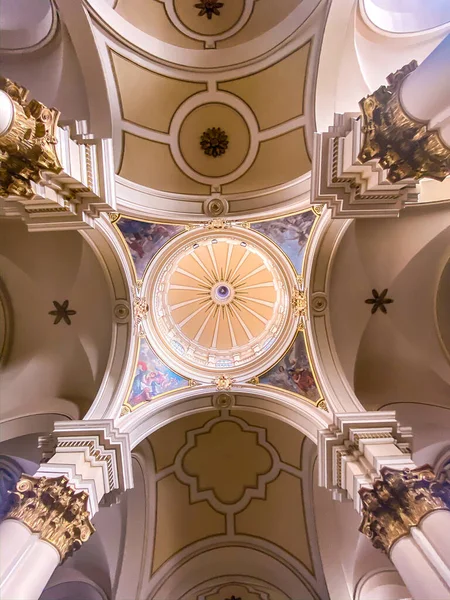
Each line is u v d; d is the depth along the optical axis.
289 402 8.68
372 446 6.48
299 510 10.17
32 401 9.38
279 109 9.02
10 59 8.27
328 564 9.51
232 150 9.62
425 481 5.43
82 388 9.23
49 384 9.45
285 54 8.46
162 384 9.14
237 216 9.30
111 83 8.41
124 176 8.92
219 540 10.73
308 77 8.39
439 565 4.50
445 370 8.84
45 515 5.38
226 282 12.73
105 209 6.99
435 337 9.07
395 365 9.24
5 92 5.23
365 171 6.21
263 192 9.26
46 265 9.37
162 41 8.64
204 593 10.53
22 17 7.77
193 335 12.08
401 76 5.39
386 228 8.62
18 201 6.43
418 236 8.61
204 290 12.72
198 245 10.55
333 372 8.59
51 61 8.19
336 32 7.70
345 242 8.71
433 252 8.71
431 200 8.13
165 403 8.84
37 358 9.59
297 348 9.03
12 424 9.06
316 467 9.63
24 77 8.35
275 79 8.80
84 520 5.79
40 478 5.79
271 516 10.56
